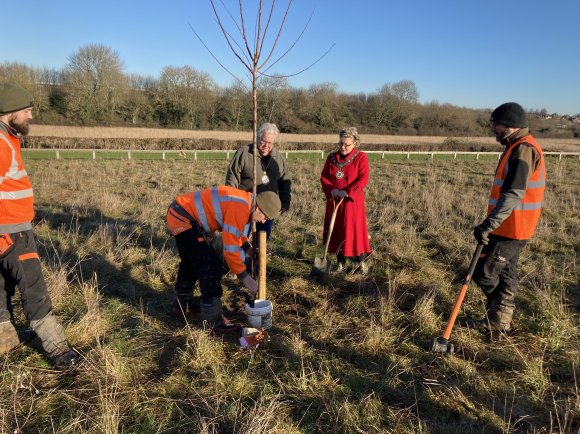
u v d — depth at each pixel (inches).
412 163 838.5
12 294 130.1
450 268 210.7
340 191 193.5
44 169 573.0
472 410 108.0
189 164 719.7
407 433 99.4
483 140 1734.7
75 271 191.0
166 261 201.2
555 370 125.6
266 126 175.0
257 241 154.2
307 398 111.2
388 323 151.5
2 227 111.7
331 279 189.8
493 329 147.1
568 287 185.0
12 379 113.1
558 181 532.7
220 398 109.1
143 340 136.4
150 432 98.0
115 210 315.0
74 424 97.1
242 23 125.5
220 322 145.3
